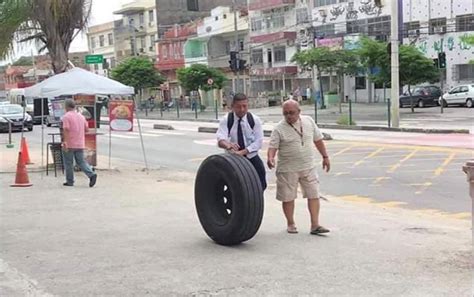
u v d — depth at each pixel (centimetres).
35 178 1476
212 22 6750
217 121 4000
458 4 4644
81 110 1617
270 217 956
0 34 1698
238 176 720
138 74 6178
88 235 813
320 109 4725
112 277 607
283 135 792
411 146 2003
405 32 4969
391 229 853
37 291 564
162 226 874
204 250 720
